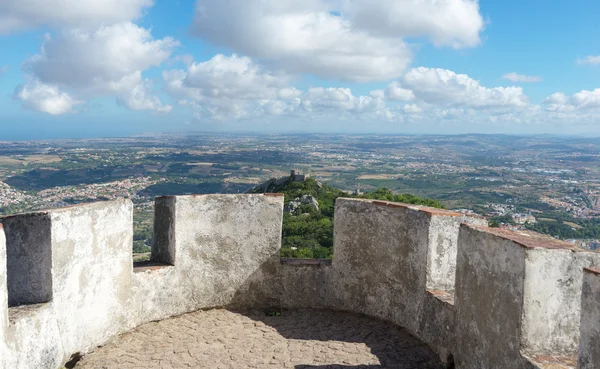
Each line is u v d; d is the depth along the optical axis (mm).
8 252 4598
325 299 6652
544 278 3535
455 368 4633
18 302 4598
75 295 4941
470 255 4344
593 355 2920
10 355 3969
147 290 5961
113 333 5523
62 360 4758
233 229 6574
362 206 6316
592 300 2941
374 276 6211
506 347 3732
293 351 5410
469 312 4352
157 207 6543
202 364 5055
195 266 6414
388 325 5992
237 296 6637
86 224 5059
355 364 5066
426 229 5461
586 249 3607
